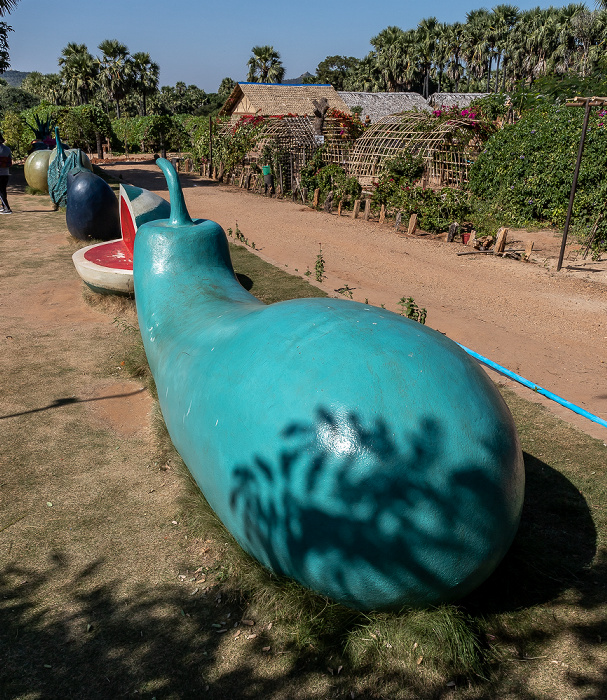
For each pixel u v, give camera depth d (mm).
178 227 5199
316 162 22078
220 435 3039
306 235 14742
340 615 2955
